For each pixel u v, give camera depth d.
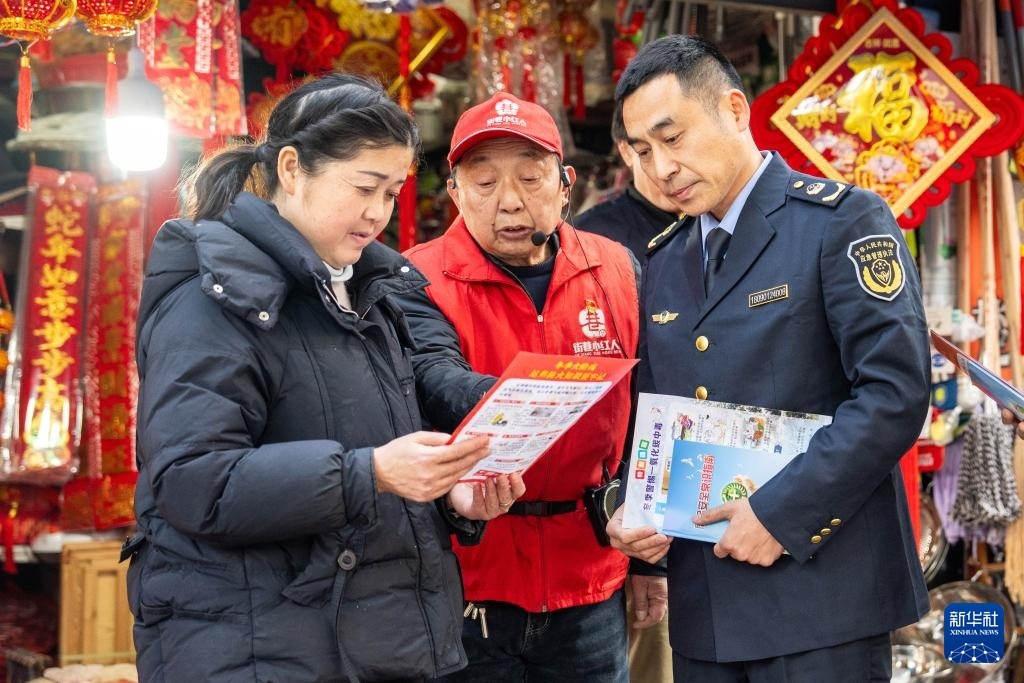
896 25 3.16
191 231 1.76
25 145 3.31
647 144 2.05
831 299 1.96
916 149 3.16
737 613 2.01
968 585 3.55
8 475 3.28
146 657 1.73
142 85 2.74
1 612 3.52
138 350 1.78
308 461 1.63
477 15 3.74
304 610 1.69
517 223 2.34
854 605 1.96
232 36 3.22
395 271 1.94
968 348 3.44
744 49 4.06
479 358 2.39
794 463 1.94
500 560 2.35
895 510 2.03
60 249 3.37
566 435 2.33
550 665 2.42
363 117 1.72
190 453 1.62
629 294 2.51
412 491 1.67
